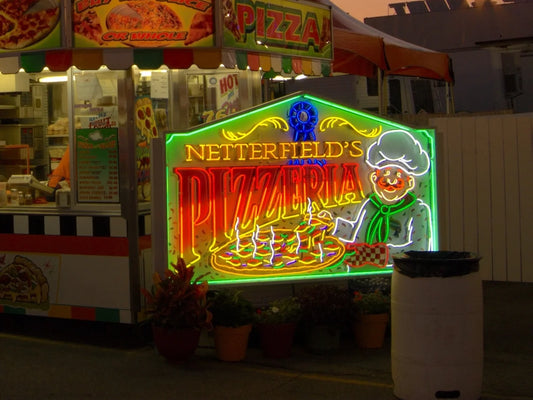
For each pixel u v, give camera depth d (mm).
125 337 7289
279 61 7562
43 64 6723
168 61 6629
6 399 5457
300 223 6652
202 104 7664
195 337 6230
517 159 9633
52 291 7238
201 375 6004
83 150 7082
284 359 6402
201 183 6434
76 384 5805
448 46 23062
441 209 7000
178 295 6125
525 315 8000
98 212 7016
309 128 6668
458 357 5188
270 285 6840
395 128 6883
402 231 6914
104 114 6988
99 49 6605
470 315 5215
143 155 7023
